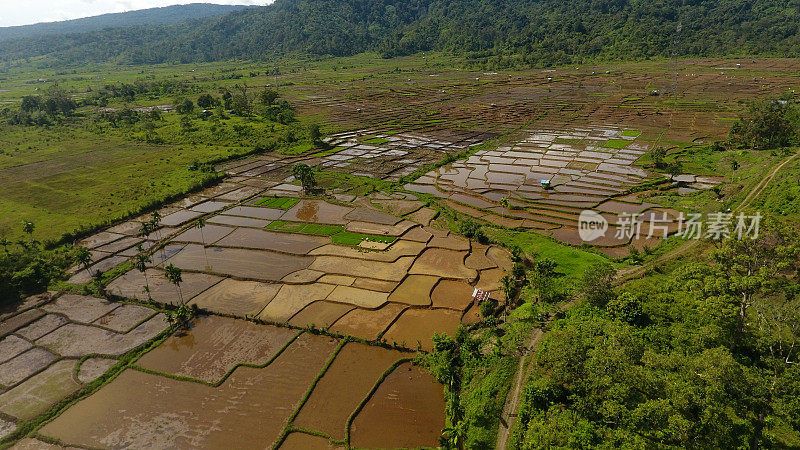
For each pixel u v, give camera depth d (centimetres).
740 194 7269
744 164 9019
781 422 3166
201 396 4041
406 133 13438
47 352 4675
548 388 3547
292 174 10019
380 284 5631
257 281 5809
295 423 3719
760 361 3753
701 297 4278
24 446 3634
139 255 6538
